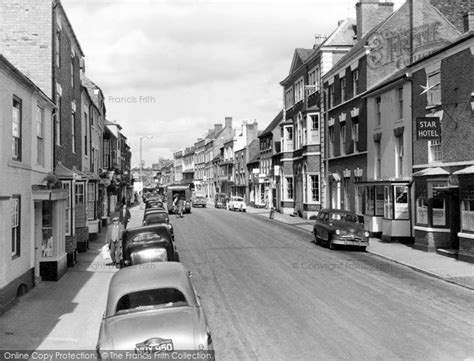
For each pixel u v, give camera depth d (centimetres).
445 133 2062
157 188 10869
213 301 1290
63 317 1144
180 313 767
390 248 2264
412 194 2388
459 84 1952
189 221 3984
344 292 1386
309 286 1469
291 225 3628
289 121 4638
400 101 2514
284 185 4712
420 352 880
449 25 2797
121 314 775
